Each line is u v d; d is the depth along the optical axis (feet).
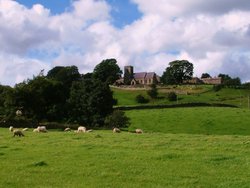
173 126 355.56
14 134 158.20
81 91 360.89
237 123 357.82
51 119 342.44
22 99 329.93
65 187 73.36
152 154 105.60
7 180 78.33
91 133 176.04
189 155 104.06
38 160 98.78
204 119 376.07
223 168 89.45
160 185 74.79
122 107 461.78
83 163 94.38
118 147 119.85
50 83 349.00
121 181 77.82
